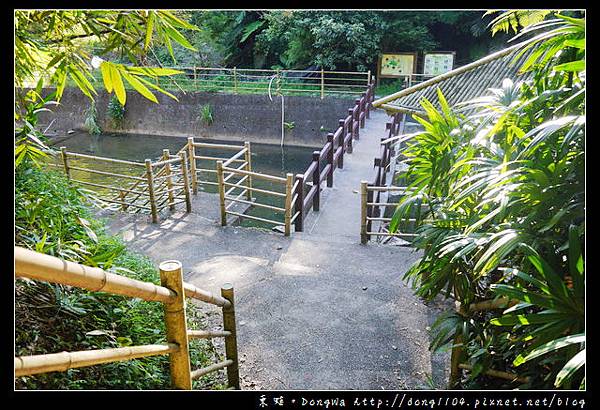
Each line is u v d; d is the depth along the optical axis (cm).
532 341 178
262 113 1132
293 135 1130
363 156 820
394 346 316
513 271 162
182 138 1188
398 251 455
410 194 296
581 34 167
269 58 1377
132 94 1188
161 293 159
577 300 148
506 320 157
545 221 178
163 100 1177
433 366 298
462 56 1287
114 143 1164
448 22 1190
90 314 228
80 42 201
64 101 1226
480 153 246
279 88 1139
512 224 189
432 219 266
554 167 176
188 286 194
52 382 178
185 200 567
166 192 574
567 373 126
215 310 357
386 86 1227
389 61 1169
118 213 551
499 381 237
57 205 250
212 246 473
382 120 1034
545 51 198
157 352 160
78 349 201
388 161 755
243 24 1302
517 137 212
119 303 249
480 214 226
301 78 1172
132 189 602
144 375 215
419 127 991
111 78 165
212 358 296
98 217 534
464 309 236
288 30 1212
